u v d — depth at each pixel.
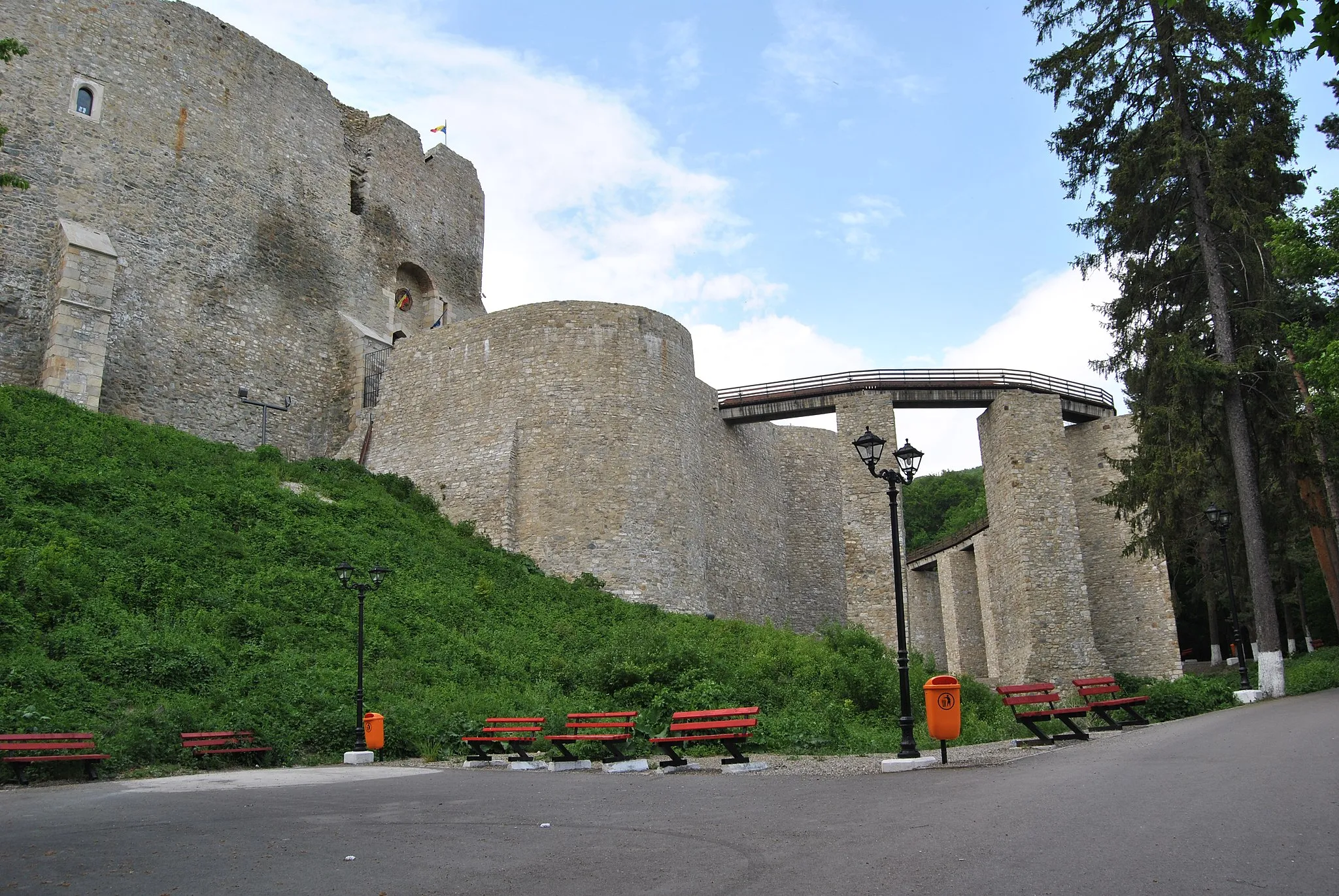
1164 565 29.66
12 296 27.16
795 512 40.69
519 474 29.67
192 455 25.64
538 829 7.45
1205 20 22.20
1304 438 21.61
